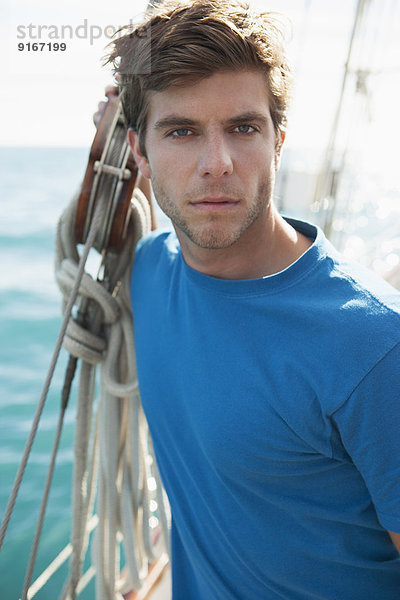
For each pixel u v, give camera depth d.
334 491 1.07
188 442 1.19
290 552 1.13
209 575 1.28
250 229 1.06
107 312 1.55
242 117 0.97
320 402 0.96
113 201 1.44
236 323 1.07
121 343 1.62
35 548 1.45
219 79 0.96
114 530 1.63
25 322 12.18
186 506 1.30
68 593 1.65
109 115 1.43
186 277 1.19
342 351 0.94
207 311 1.12
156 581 1.89
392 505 0.97
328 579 1.14
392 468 0.94
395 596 1.18
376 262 5.06
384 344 0.91
